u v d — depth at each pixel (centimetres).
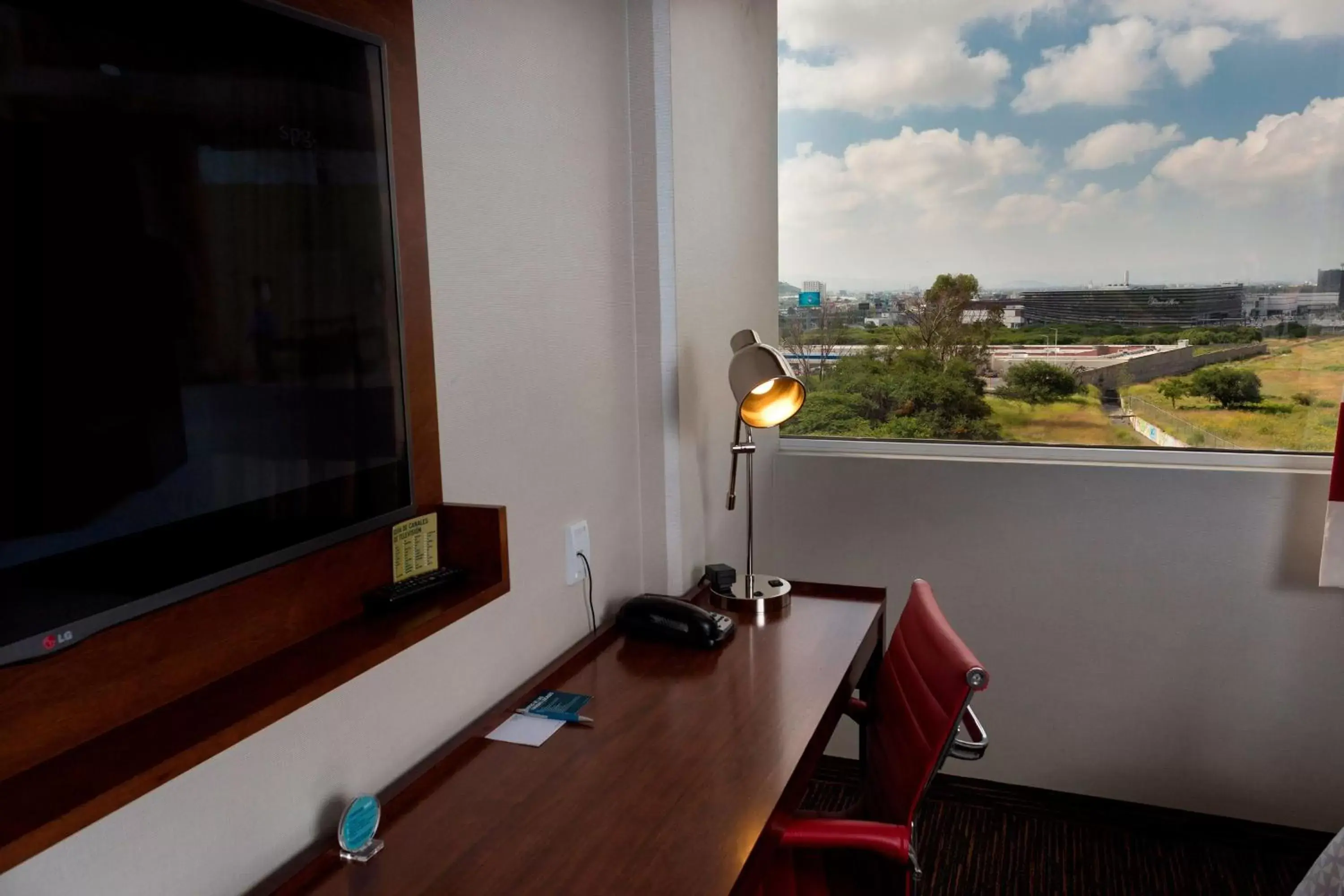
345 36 109
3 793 78
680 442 211
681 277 208
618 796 130
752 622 200
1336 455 221
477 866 115
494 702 160
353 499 114
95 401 82
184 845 101
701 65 216
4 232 74
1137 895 227
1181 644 250
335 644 110
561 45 171
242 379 97
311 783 119
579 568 185
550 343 171
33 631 77
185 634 97
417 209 129
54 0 77
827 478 279
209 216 92
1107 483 252
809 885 155
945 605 272
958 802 273
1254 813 250
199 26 90
